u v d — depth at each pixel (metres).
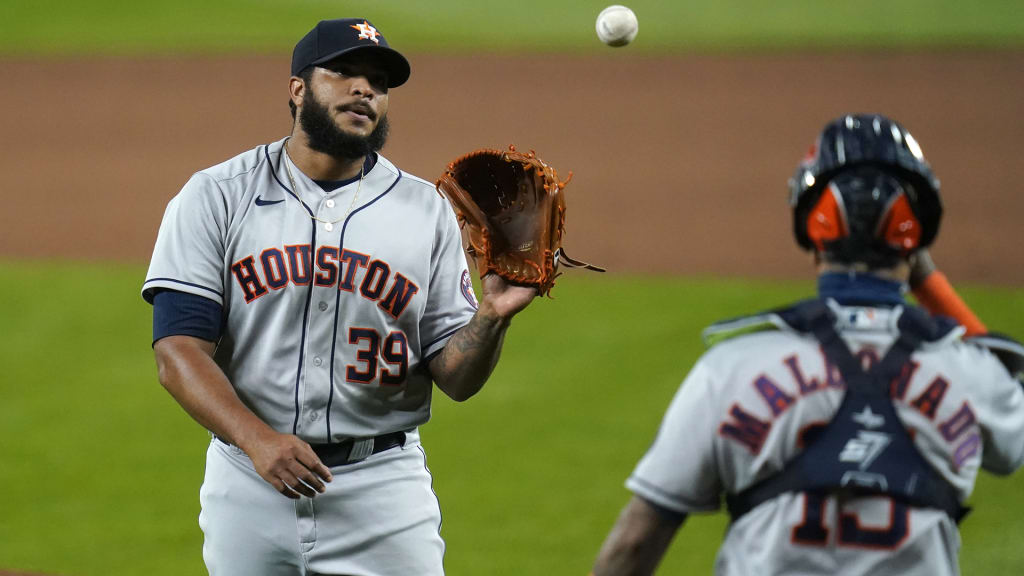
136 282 48.16
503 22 96.50
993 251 49.88
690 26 93.44
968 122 68.25
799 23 92.44
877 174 9.53
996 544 26.03
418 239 13.09
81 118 75.62
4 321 43.22
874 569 8.90
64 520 28.31
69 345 40.84
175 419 34.69
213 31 94.00
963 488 9.14
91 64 86.69
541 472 30.44
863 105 72.31
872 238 9.48
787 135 68.31
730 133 69.25
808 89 76.44
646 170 63.50
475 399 35.44
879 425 9.05
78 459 31.89
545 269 11.90
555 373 37.25
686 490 9.37
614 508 28.36
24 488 30.08
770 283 46.53
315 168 13.03
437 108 75.38
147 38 92.56
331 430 12.82
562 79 81.44
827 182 9.76
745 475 9.20
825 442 9.05
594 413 34.06
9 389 36.81
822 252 9.74
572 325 41.66
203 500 13.31
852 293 9.50
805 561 9.00
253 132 72.06
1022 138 65.38
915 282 11.63
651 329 41.03
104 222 57.34
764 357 9.34
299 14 98.44
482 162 12.27
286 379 12.71
